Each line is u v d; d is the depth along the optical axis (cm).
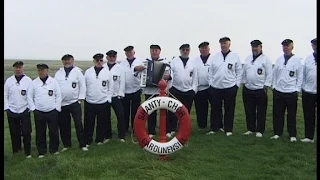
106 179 672
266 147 842
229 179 670
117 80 930
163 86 775
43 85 852
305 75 864
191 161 755
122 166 724
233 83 927
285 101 880
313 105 866
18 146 903
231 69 924
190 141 893
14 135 891
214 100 950
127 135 984
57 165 752
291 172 697
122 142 920
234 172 697
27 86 867
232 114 939
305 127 879
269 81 895
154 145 750
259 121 919
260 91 907
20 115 873
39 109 855
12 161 845
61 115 893
